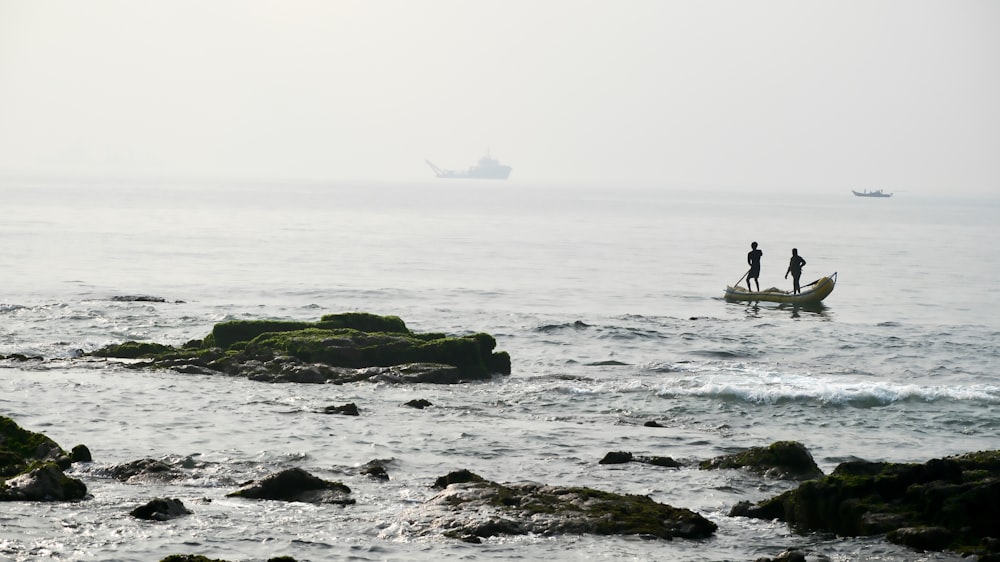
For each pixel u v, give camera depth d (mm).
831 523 21750
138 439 29172
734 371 44031
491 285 80438
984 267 107188
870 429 33812
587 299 73188
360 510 22484
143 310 58188
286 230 144125
